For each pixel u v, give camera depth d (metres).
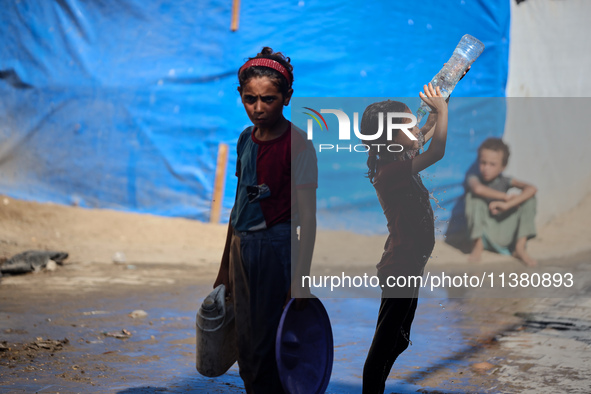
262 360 4.09
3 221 16.22
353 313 8.80
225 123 17.73
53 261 12.57
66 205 17.84
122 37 17.95
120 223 16.81
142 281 11.41
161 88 17.80
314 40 17.53
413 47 17.45
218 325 4.36
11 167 18.06
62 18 18.02
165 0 17.86
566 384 5.71
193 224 17.30
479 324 8.09
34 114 18.05
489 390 5.55
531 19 17.39
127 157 17.88
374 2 17.45
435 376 5.96
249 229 4.12
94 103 17.91
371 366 4.36
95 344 6.99
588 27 17.14
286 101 4.11
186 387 5.59
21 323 7.91
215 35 17.75
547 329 7.81
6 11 18.17
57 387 5.46
